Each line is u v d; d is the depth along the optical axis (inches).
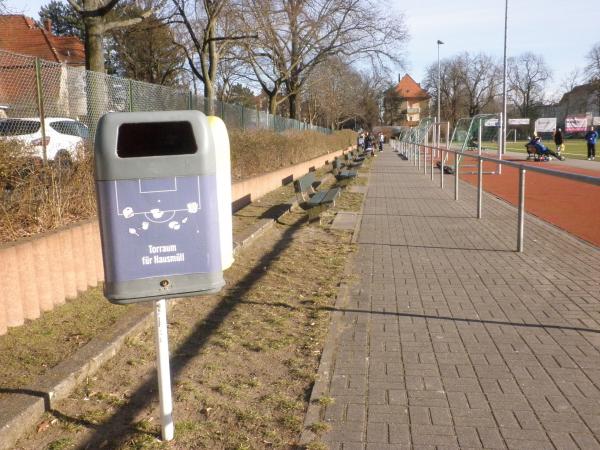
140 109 409.7
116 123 111.3
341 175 606.2
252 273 264.8
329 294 230.1
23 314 181.2
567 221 410.0
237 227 357.1
